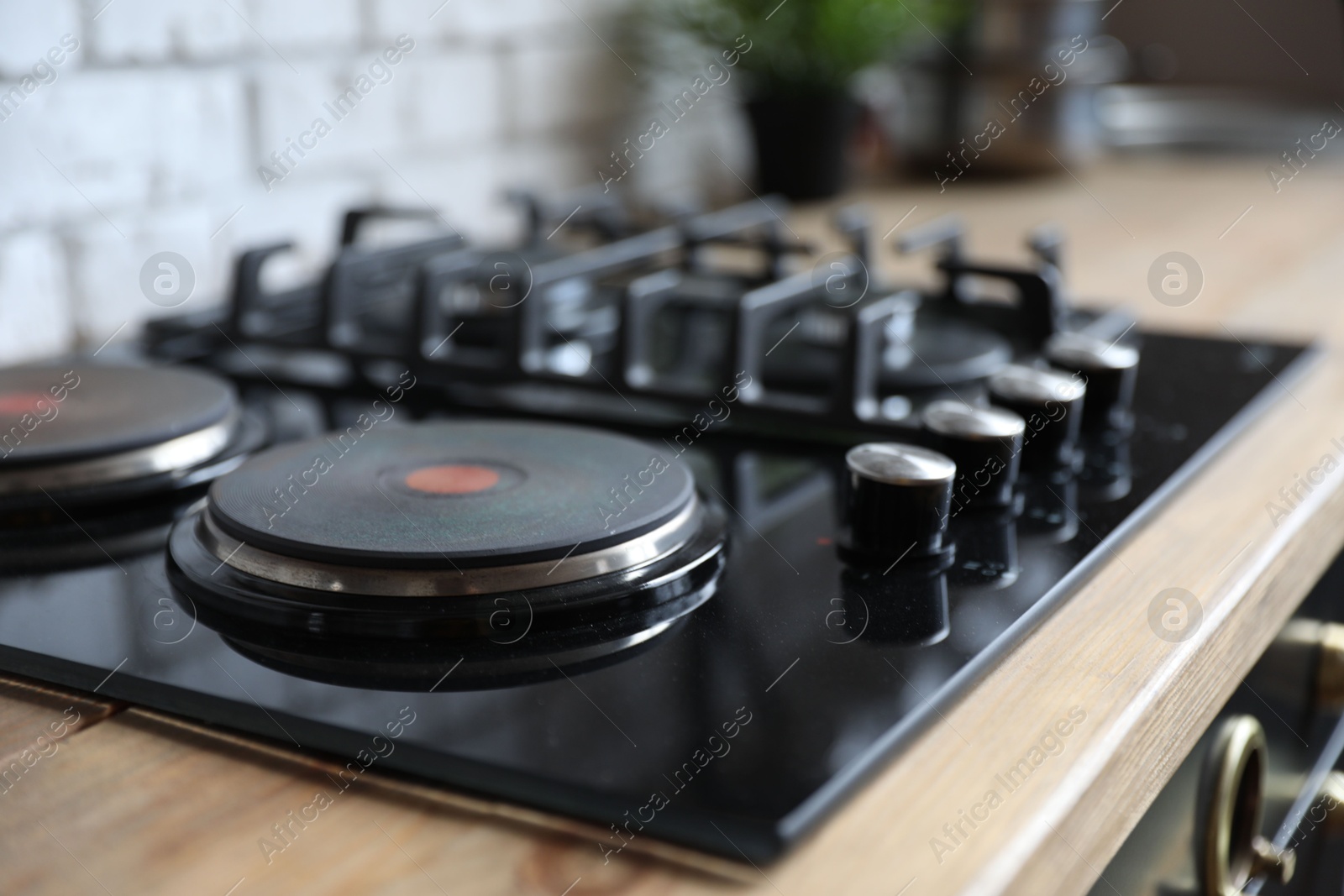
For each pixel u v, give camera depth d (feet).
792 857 1.03
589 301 2.93
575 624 1.41
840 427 2.10
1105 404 2.22
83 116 2.68
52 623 1.42
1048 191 4.97
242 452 2.01
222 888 1.01
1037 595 1.51
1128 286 3.39
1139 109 6.36
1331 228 4.21
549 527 1.48
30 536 1.71
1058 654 1.40
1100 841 1.20
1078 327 2.85
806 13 4.26
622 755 1.13
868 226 3.13
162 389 2.13
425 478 1.66
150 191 2.87
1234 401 2.40
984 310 2.93
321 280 2.68
